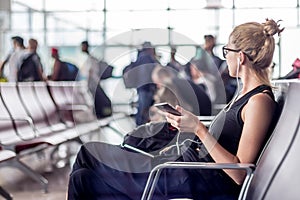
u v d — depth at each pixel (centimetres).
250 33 221
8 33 1048
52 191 432
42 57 1026
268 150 198
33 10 1062
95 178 221
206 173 218
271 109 211
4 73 762
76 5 1062
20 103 513
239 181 213
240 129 216
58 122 584
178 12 1019
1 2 1052
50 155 576
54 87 599
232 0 1021
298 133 180
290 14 1005
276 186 180
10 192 430
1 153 378
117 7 1046
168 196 217
